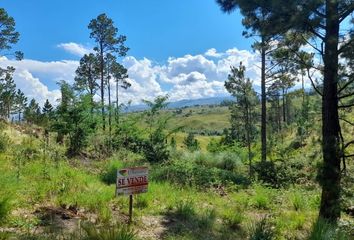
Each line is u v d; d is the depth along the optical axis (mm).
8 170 9742
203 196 12016
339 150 9117
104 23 42469
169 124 19781
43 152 12750
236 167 21641
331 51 8820
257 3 8758
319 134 16641
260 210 10898
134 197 9578
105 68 44281
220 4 9805
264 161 19766
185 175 14586
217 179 15320
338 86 10203
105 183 11633
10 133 15156
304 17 8453
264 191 12688
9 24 36750
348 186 8969
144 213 8625
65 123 15781
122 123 19094
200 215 9023
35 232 6344
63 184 9156
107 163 14273
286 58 10531
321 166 9219
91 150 17172
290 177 17219
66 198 8500
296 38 10156
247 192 13688
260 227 7621
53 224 6770
